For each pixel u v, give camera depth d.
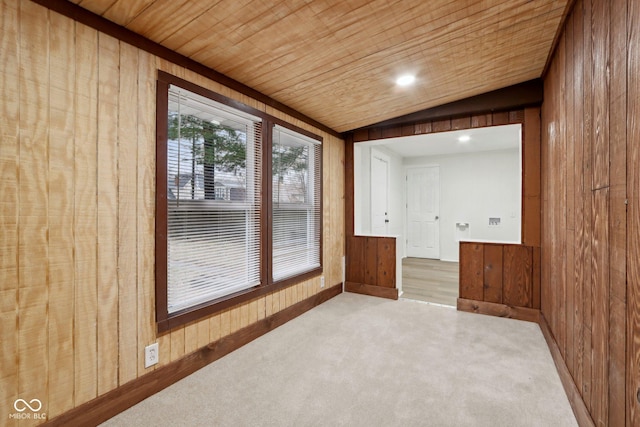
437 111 3.25
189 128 2.12
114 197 1.65
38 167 1.38
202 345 2.14
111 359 1.63
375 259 3.90
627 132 1.07
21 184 1.33
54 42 1.42
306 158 3.42
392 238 3.79
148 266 1.81
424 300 3.76
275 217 2.91
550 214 2.48
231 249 2.41
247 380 1.98
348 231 4.08
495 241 3.21
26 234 1.34
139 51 1.76
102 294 1.60
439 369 2.11
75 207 1.50
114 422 1.58
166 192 1.89
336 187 3.91
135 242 1.74
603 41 1.29
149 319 1.81
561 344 2.05
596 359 1.37
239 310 2.46
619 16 1.13
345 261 4.10
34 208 1.37
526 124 2.99
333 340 2.57
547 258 2.61
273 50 2.02
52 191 1.42
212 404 1.73
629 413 1.05
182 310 2.00
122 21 1.63
